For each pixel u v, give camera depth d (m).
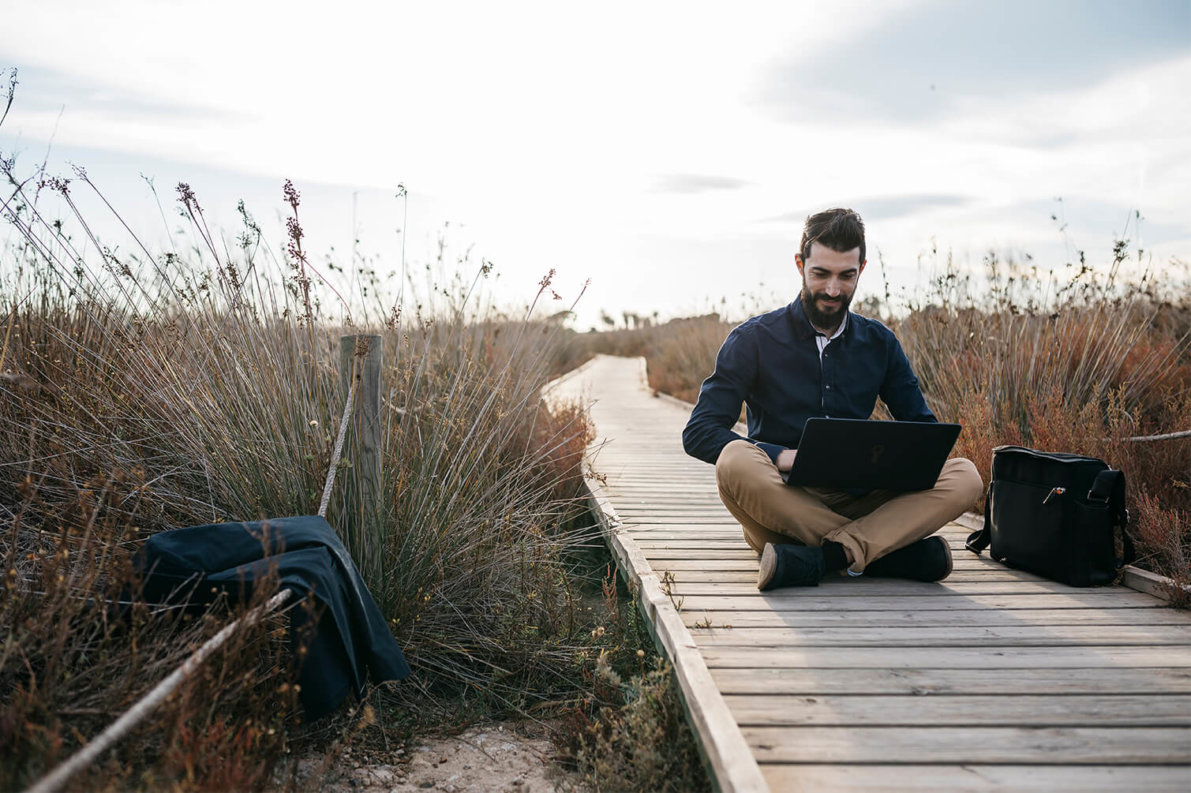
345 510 3.15
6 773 1.68
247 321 3.46
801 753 1.99
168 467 3.46
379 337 3.15
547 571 3.84
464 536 3.58
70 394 3.55
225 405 3.32
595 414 12.33
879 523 3.26
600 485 5.79
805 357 3.41
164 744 1.88
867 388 3.45
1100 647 2.70
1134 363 5.62
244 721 2.19
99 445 3.33
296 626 2.38
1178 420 4.76
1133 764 1.94
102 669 2.13
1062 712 2.21
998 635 2.81
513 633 3.45
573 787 2.53
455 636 3.43
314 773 2.48
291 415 3.33
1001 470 3.67
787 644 2.73
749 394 3.59
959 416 5.56
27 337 3.83
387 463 3.43
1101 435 4.52
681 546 4.18
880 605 3.14
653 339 29.02
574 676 3.39
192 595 2.45
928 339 6.78
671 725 2.45
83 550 2.53
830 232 3.21
